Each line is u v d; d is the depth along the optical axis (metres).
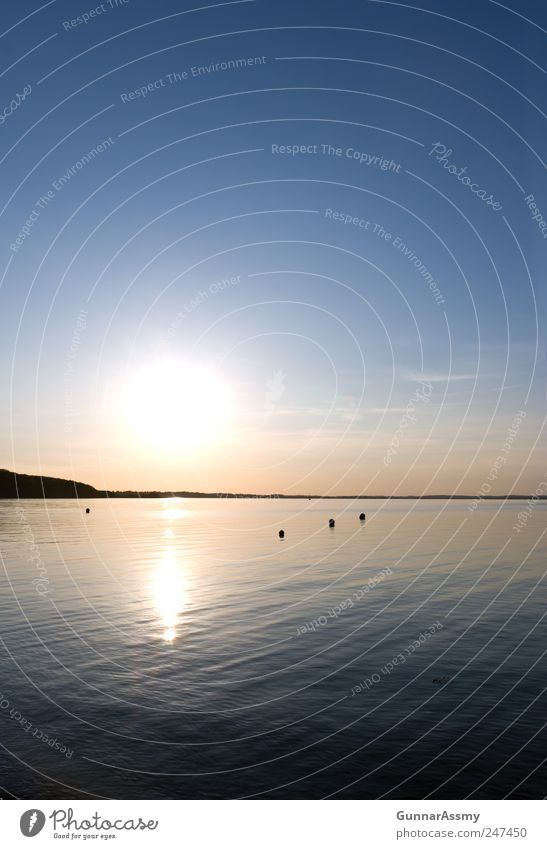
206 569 35.16
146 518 104.88
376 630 20.45
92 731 12.16
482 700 13.91
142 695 14.19
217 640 19.03
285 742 11.70
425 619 22.06
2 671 15.90
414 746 11.53
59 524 80.56
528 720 12.73
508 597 26.22
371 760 10.96
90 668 16.16
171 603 24.77
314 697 14.12
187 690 14.55
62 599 25.58
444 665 16.61
